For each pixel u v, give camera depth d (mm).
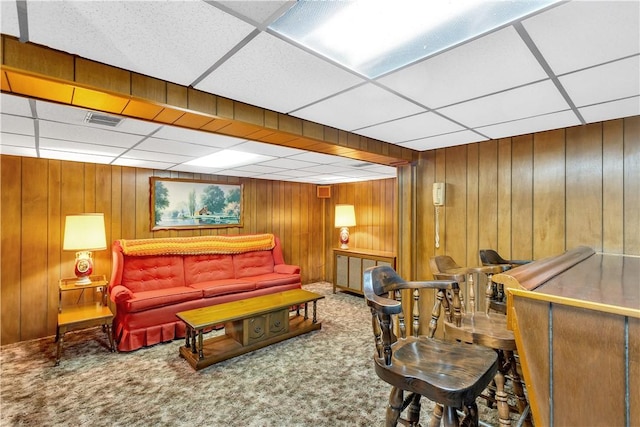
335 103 1844
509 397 2221
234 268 4734
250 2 949
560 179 2393
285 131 2037
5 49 1134
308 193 6379
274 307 3379
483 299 2785
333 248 5910
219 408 2238
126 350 3186
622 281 1233
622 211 2133
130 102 1462
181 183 4656
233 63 1352
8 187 3396
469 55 1287
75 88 1305
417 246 3258
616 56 1291
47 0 924
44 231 3598
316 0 940
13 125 2154
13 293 3420
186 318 3027
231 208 5219
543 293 1028
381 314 1323
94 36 1136
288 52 1263
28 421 2088
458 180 2965
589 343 944
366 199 5828
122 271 3732
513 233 2629
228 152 3102
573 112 2012
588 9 986
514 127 2357
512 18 1039
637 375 871
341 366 2883
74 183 3787
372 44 1202
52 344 3379
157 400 2334
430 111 1988
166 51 1248
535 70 1423
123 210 4145
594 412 939
